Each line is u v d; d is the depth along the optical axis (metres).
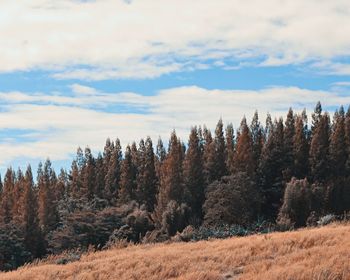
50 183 99.94
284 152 79.62
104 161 105.25
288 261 17.62
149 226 60.25
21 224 63.03
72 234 56.28
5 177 107.56
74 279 19.09
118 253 25.41
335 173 78.19
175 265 19.17
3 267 46.22
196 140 81.19
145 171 86.50
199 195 76.62
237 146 77.38
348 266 15.62
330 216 36.78
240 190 60.72
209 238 28.31
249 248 20.78
